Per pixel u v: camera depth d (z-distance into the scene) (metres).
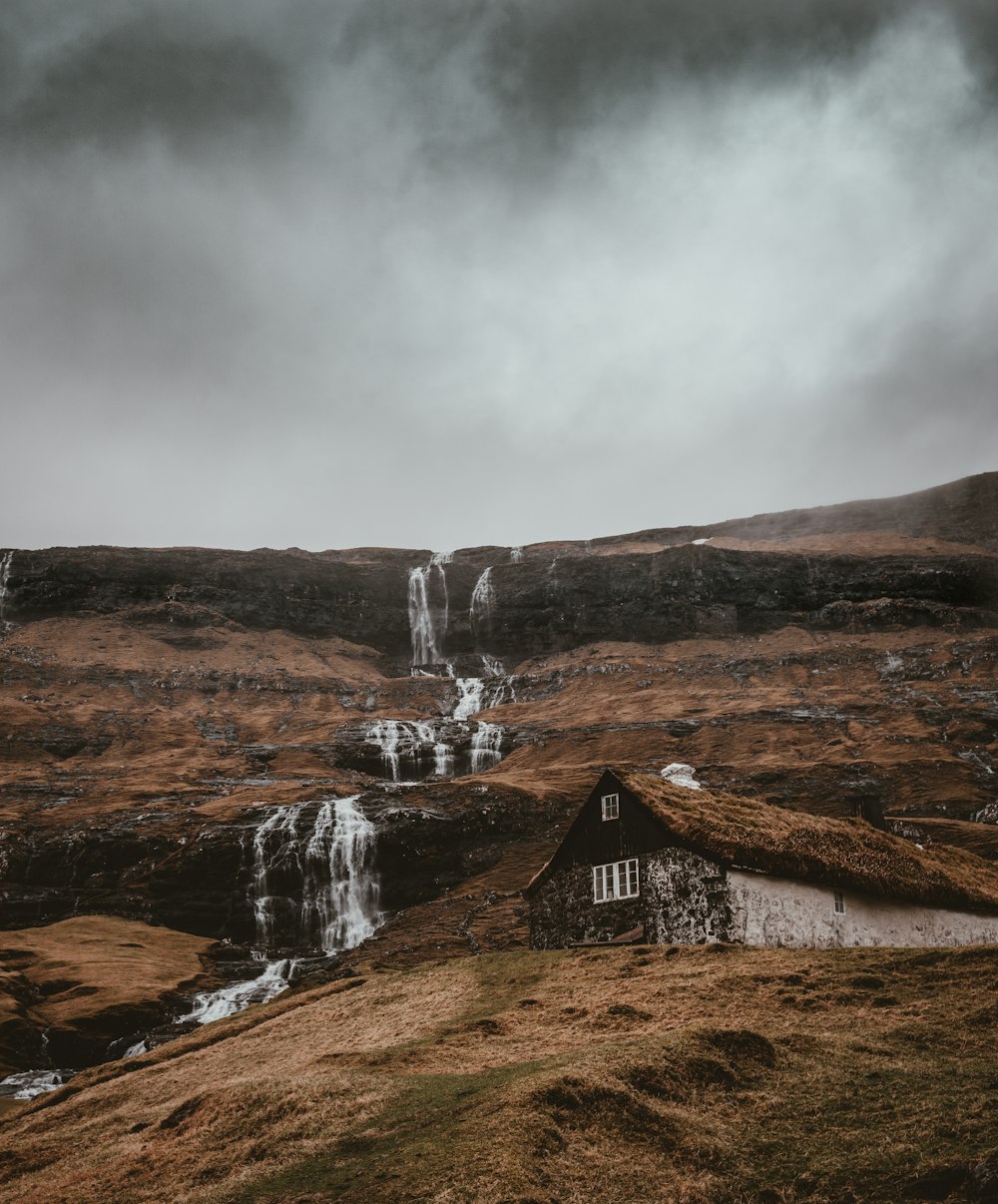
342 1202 21.81
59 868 111.69
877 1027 29.70
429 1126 24.75
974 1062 26.50
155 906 106.88
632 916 44.44
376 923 107.69
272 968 93.00
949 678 187.38
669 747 153.88
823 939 42.34
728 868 41.25
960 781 129.25
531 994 37.75
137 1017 78.44
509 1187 21.27
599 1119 24.27
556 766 148.12
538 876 49.56
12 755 157.88
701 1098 25.81
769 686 195.00
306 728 179.62
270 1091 28.78
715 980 34.91
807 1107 25.02
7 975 83.44
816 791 127.31
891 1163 21.89
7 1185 28.66
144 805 127.75
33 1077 68.81
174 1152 26.98
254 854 110.69
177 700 198.50
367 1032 37.81
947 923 46.03
